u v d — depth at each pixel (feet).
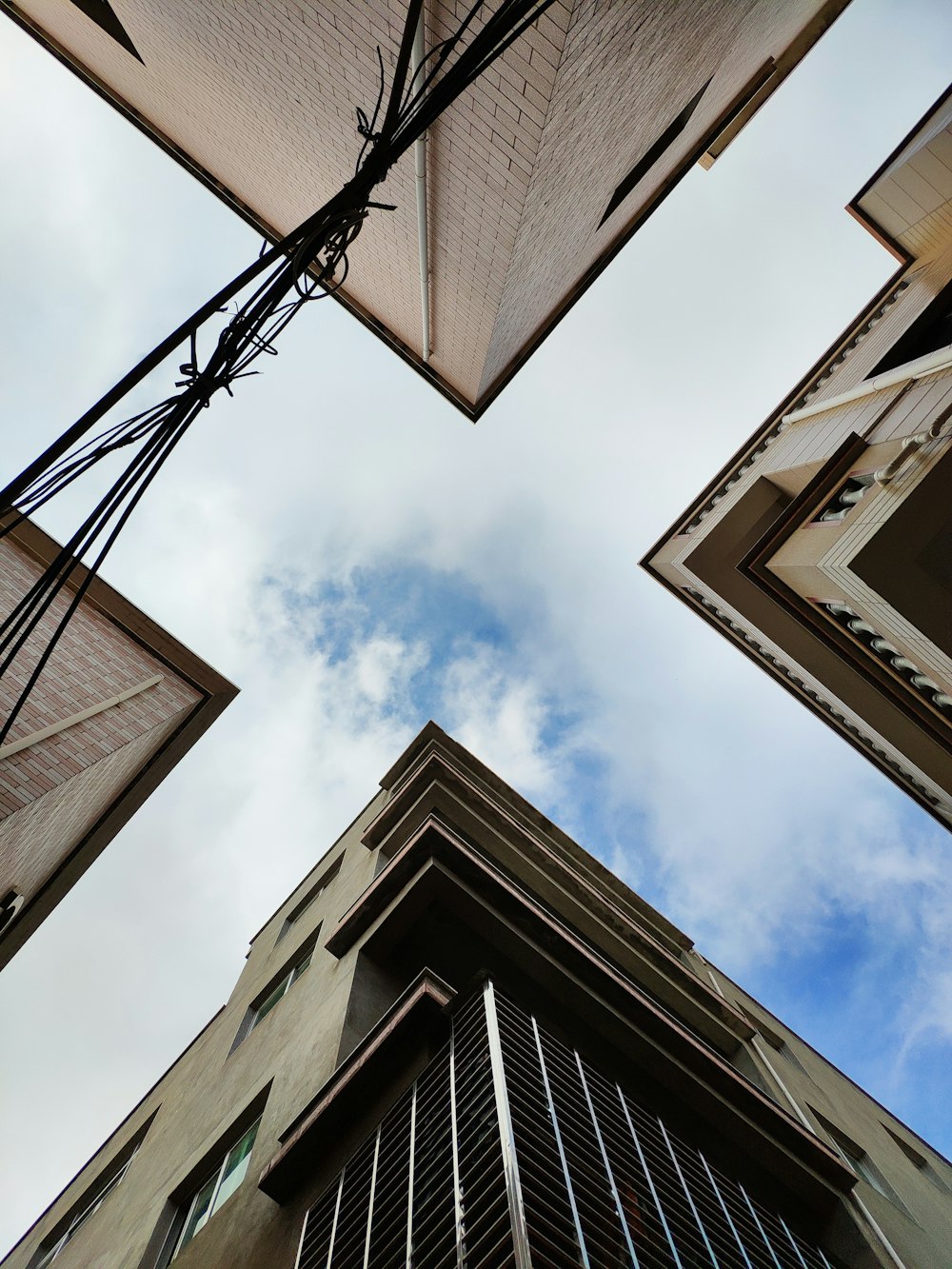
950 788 66.49
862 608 49.42
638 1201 25.85
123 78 46.21
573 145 27.68
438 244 34.81
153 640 42.80
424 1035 28.89
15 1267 53.67
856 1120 63.05
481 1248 19.99
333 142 33.47
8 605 34.94
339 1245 22.48
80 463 11.10
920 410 52.21
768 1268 29.14
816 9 62.28
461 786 52.54
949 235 73.41
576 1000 36.70
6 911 33.94
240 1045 45.83
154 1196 38.01
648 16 24.90
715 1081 38.81
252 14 28.81
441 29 23.09
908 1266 39.11
